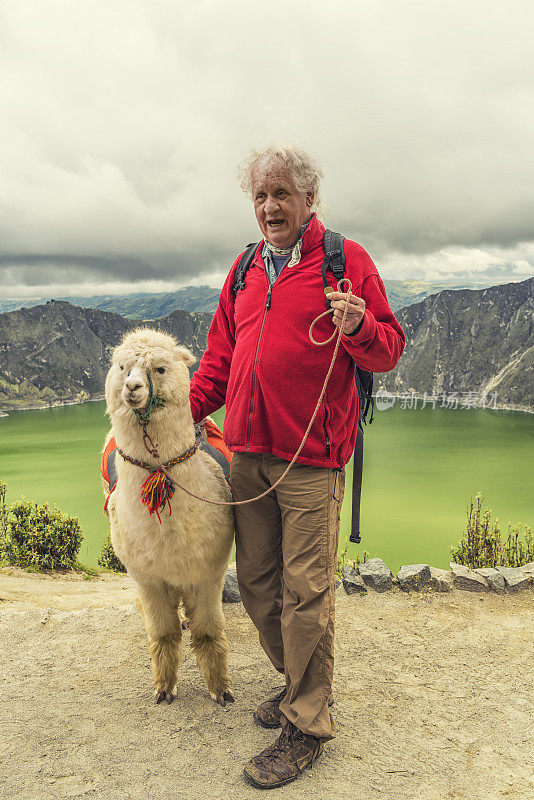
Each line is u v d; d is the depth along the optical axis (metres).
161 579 2.85
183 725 2.91
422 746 2.81
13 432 159.75
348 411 2.58
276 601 2.75
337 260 2.41
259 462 2.59
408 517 76.56
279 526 2.71
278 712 2.90
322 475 2.46
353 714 3.09
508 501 86.56
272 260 2.62
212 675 3.07
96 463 118.00
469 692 3.38
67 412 193.00
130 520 2.67
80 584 13.41
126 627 4.25
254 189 2.51
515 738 2.91
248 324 2.59
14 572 17.62
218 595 2.99
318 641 2.41
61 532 19.55
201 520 2.68
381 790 2.45
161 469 2.56
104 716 3.00
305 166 2.39
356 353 2.34
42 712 3.05
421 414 183.00
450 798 2.42
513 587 4.98
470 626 4.36
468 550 19.33
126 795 2.39
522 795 2.47
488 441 141.25
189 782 2.47
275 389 2.45
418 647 3.99
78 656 3.78
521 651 3.96
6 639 4.07
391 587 5.02
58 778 2.50
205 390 3.01
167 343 2.62
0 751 2.69
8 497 89.06
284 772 2.42
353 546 60.91
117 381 2.52
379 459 119.00
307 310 2.42
